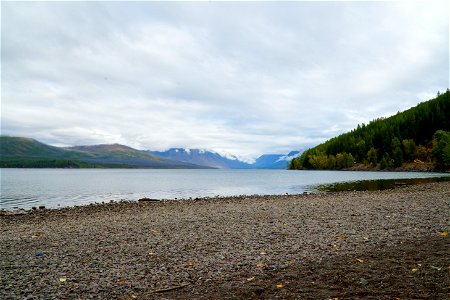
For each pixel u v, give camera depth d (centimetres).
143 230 1881
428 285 882
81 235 1789
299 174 14612
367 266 1080
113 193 5834
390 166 16850
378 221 1923
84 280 1041
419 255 1170
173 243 1516
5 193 5862
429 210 2291
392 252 1235
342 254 1242
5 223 2464
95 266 1189
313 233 1644
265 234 1658
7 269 1169
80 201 4550
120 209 3186
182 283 1001
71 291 954
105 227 2039
